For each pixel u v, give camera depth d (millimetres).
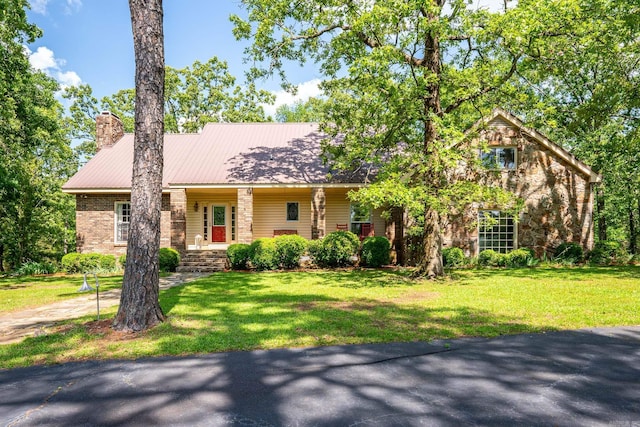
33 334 6371
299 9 12750
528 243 16781
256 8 13164
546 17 9914
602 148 18719
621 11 11992
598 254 16406
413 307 8156
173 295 9891
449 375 4488
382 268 16266
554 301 8625
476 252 16859
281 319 7074
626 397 3891
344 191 19016
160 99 6863
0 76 15555
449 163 10508
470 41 12141
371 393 4008
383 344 5680
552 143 16562
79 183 18469
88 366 4883
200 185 17281
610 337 5984
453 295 9594
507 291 10047
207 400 3869
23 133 18688
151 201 6648
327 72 14375
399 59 10953
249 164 18562
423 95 11438
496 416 3500
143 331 6289
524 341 5797
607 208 23156
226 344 5613
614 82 14227
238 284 12008
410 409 3643
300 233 19641
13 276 16203
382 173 12836
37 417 3549
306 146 20141
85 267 16984
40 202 20562
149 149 6668
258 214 19781
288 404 3768
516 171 16797
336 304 8578
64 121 33594
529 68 11953
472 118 14375
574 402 3781
